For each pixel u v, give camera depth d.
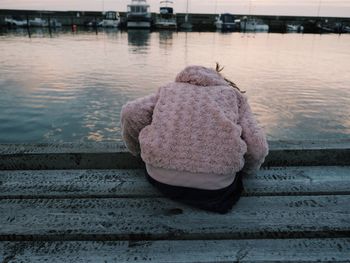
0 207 2.11
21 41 43.94
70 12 73.81
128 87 18.52
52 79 20.44
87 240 1.86
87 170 2.59
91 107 14.14
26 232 1.86
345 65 29.56
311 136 11.48
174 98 1.96
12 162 2.57
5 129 11.47
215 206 1.98
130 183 2.39
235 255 1.72
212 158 1.86
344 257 1.71
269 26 72.00
